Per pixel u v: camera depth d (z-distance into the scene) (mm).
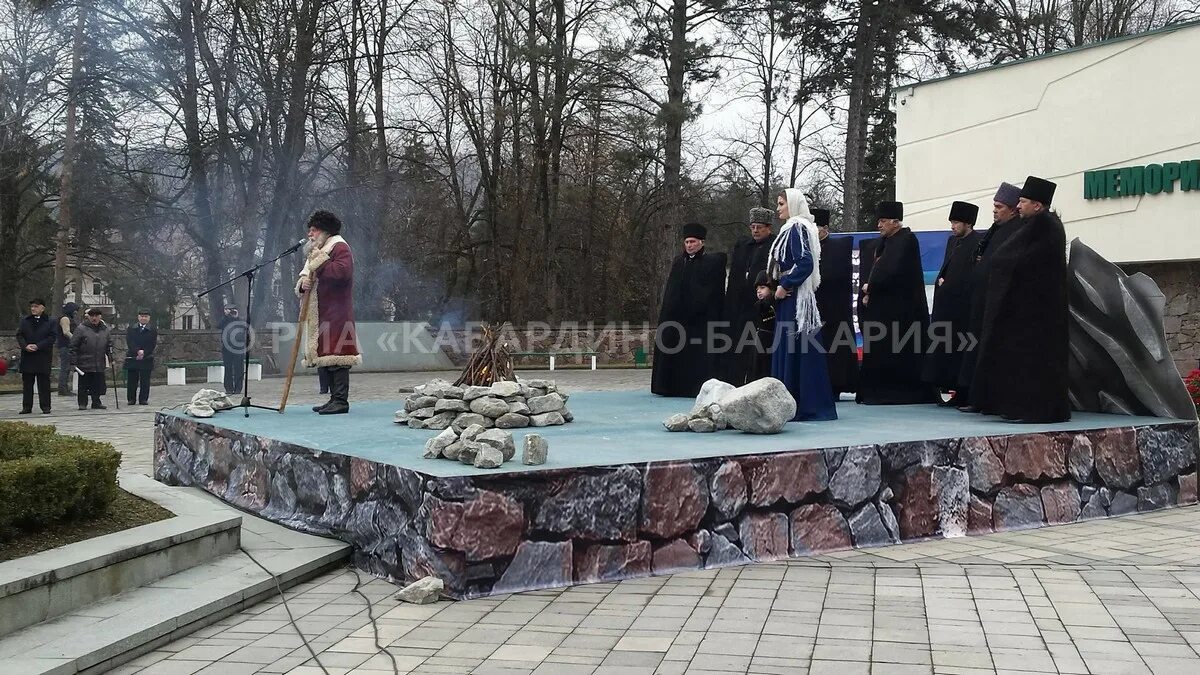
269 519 5980
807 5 25141
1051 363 6930
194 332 25297
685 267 9688
